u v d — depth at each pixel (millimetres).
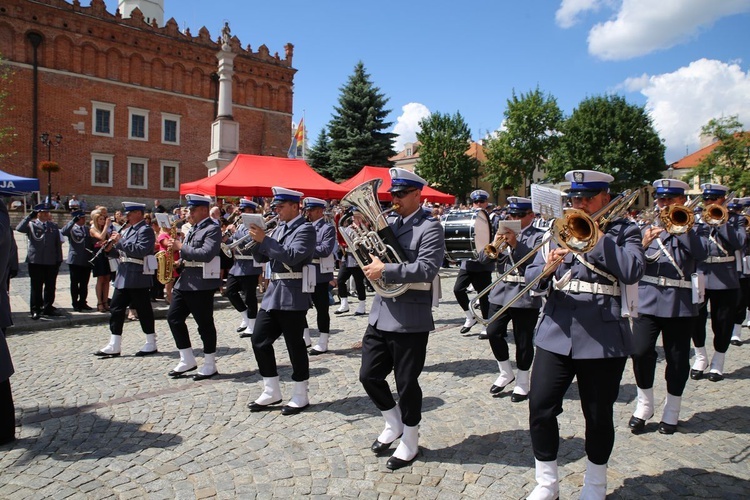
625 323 3115
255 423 4516
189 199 5797
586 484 3162
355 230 3852
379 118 35656
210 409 4852
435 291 3900
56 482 3514
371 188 3738
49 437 4230
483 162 53438
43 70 29625
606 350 2998
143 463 3787
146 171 33562
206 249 5590
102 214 9750
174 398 5152
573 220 2842
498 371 6000
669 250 4367
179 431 4348
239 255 7875
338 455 3900
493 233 5863
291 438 4203
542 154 46406
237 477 3580
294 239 4754
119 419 4609
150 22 39312
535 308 4930
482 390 5348
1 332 4074
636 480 3539
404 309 3691
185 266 5742
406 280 3525
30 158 29328
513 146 46344
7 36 28484
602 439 3082
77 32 30609
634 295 3049
